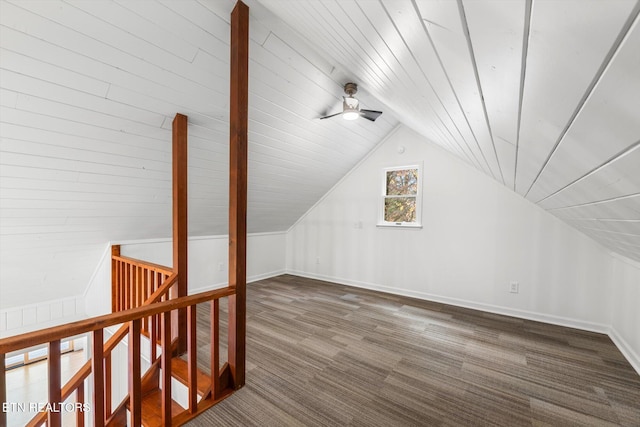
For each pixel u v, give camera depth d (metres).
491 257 3.49
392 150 4.23
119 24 1.68
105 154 2.31
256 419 1.72
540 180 1.30
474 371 2.21
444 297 3.82
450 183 3.75
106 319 1.39
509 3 0.29
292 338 2.77
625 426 1.67
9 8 1.42
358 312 3.48
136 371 1.53
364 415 1.75
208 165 2.99
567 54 0.31
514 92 0.53
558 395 1.93
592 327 2.94
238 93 1.87
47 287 3.18
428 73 0.76
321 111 3.10
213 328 1.87
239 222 1.94
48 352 1.24
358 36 0.92
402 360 2.37
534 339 2.75
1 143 1.88
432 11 0.42
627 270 2.54
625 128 0.38
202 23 1.89
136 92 2.04
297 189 4.42
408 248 4.12
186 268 2.48
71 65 1.73
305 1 1.00
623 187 0.62
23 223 2.45
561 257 3.09
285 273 5.59
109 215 2.90
